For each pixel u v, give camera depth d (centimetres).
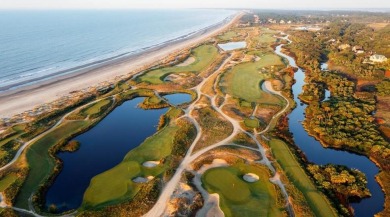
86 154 7531
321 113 9194
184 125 8612
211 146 7575
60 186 6297
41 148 7581
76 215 5356
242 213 5394
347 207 5628
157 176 6391
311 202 5681
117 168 6731
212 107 9950
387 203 5784
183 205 5491
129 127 8988
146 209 5438
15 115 9562
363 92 10906
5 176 6406
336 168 6662
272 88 11844
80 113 9538
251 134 8244
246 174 6550
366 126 8288
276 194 5859
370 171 6812
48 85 12538
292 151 7362
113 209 5419
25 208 5584
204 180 6272
